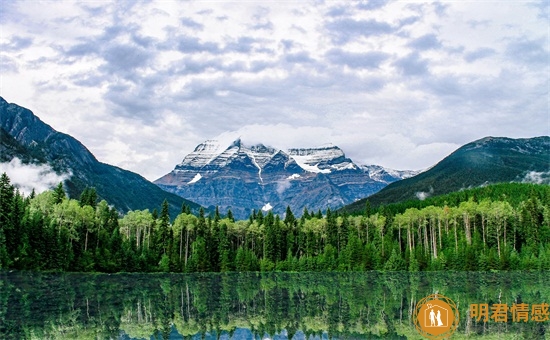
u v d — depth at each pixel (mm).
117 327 79875
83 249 180750
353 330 80812
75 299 105125
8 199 158000
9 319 81000
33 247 158250
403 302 108938
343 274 191000
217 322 87000
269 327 83188
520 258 196625
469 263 189875
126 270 181625
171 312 95500
